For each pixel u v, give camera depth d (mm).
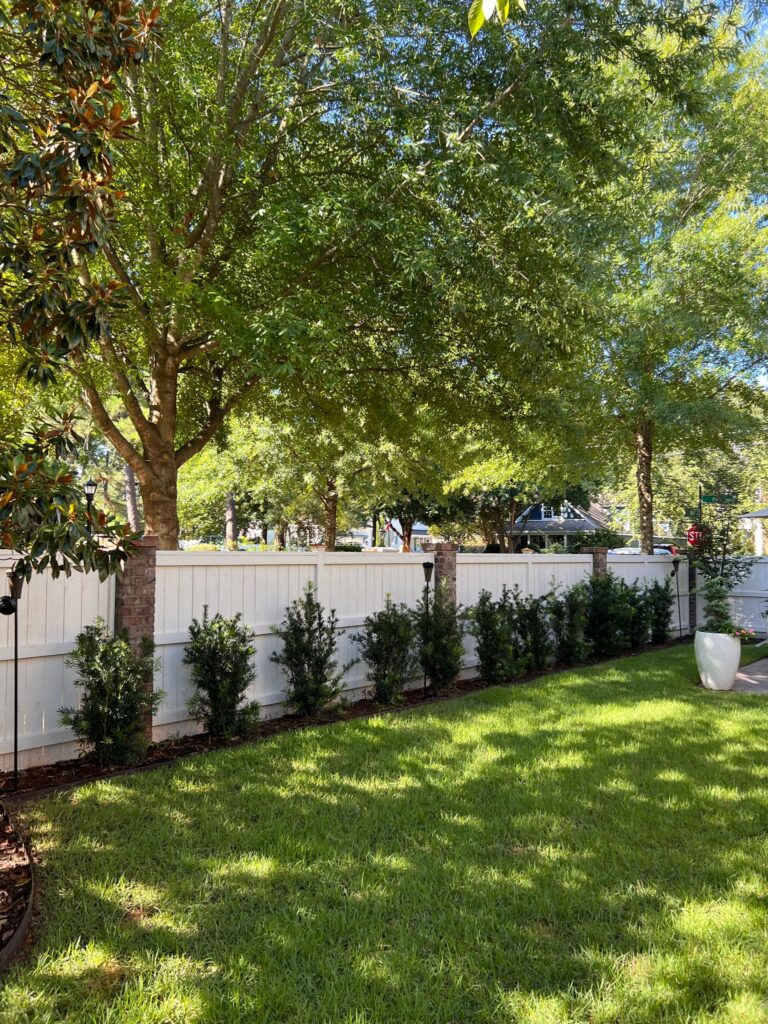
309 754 5043
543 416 10500
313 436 12094
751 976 2504
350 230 7180
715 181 11547
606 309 10195
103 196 3129
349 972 2510
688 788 4445
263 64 7477
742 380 12766
